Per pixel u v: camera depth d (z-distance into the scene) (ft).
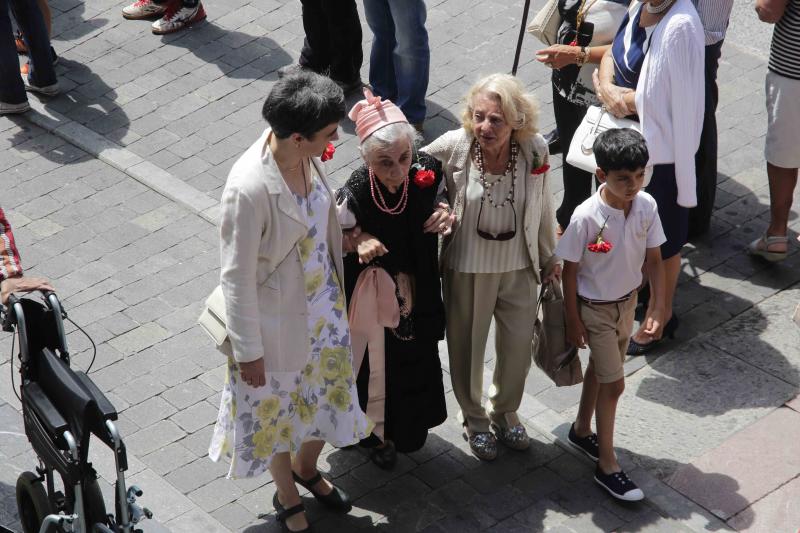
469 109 15.83
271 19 30.32
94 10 31.07
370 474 17.81
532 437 18.53
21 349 14.33
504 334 17.30
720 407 19.11
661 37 18.07
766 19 20.67
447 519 16.97
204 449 18.20
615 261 16.33
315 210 14.69
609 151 15.47
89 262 22.56
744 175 24.58
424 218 15.80
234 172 14.10
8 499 17.07
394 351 16.44
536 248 16.74
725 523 16.93
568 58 20.51
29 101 27.53
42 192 24.66
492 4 30.35
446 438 18.51
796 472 17.78
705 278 21.97
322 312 15.31
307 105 13.44
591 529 16.81
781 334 20.57
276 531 16.69
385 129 14.79
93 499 13.83
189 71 28.43
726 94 26.78
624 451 18.25
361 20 30.22
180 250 22.84
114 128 26.55
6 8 26.17
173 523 16.74
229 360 15.06
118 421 18.74
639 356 20.26
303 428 15.85
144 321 21.01
